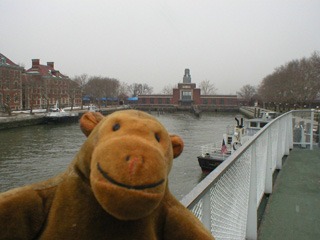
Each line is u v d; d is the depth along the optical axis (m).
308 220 3.17
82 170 0.85
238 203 2.28
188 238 0.90
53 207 0.82
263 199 3.82
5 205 0.76
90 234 0.79
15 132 33.91
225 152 17.33
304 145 6.89
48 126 40.81
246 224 2.78
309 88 54.22
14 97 52.47
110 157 0.72
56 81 67.81
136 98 108.69
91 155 0.81
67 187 0.84
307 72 54.84
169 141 0.89
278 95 62.28
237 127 18.86
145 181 0.69
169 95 94.38
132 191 0.67
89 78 99.50
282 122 5.36
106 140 0.78
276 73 69.06
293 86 55.88
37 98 61.78
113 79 90.94
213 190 1.62
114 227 0.81
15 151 22.50
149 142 0.78
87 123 0.98
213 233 1.63
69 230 0.79
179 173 16.75
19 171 17.06
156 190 0.71
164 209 0.94
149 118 0.90
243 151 2.22
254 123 20.73
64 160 19.62
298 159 5.68
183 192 14.18
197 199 1.29
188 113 80.12
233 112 88.25
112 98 87.62
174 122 51.47
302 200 3.68
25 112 50.47
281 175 4.71
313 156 5.88
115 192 0.67
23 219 0.78
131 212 0.69
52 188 0.86
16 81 53.09
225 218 1.88
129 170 0.69
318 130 7.29
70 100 76.19
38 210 0.81
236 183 2.18
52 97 66.75
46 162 19.05
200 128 41.03
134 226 0.83
